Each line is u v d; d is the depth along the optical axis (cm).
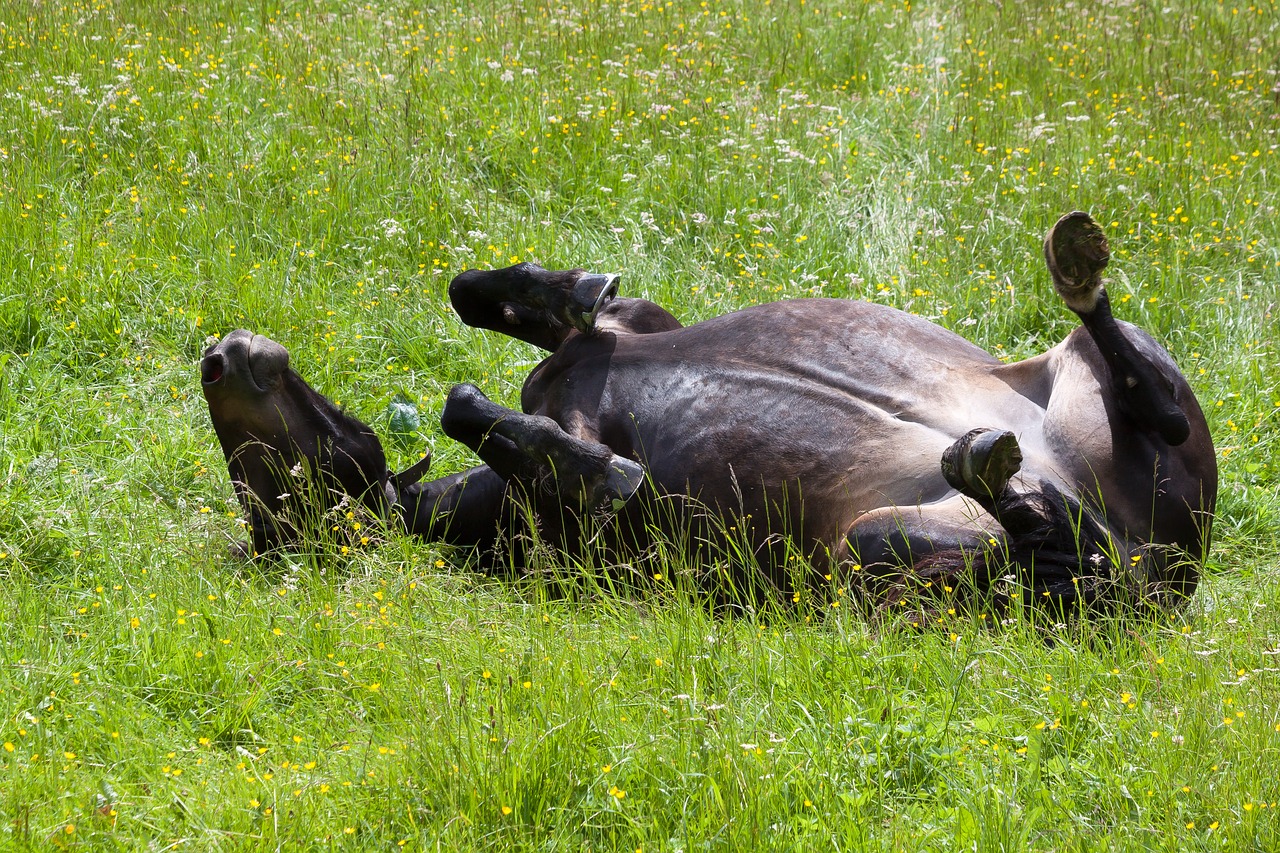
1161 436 1268
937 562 1181
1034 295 2097
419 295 2028
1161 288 2122
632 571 1338
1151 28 3469
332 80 2797
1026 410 1327
